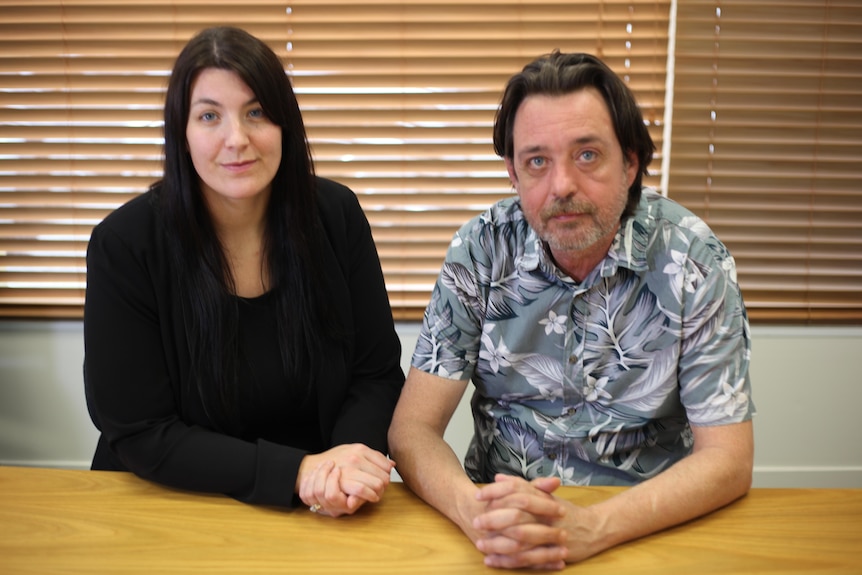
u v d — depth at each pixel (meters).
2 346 2.69
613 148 1.23
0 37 2.53
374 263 1.64
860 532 1.15
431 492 1.25
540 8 2.50
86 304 1.43
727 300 1.34
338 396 1.57
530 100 1.23
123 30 2.52
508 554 1.07
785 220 2.62
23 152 2.60
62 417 2.74
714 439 1.31
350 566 1.07
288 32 2.53
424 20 2.50
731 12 2.49
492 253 1.42
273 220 1.49
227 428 1.51
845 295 2.67
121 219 1.43
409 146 2.58
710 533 1.16
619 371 1.40
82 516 1.20
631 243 1.35
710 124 2.55
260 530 1.17
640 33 2.51
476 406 1.57
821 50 2.51
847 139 2.57
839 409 2.71
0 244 2.66
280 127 1.40
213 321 1.43
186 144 1.38
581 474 1.46
